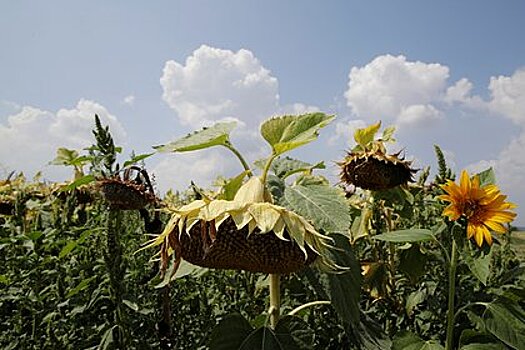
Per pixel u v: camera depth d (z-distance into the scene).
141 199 1.05
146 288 1.04
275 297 0.70
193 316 1.11
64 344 0.93
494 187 0.77
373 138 1.17
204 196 0.61
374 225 1.15
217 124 0.70
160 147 0.67
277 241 0.59
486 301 0.99
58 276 1.03
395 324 1.09
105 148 1.00
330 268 0.62
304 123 0.66
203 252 0.61
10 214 1.81
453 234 0.78
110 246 0.79
